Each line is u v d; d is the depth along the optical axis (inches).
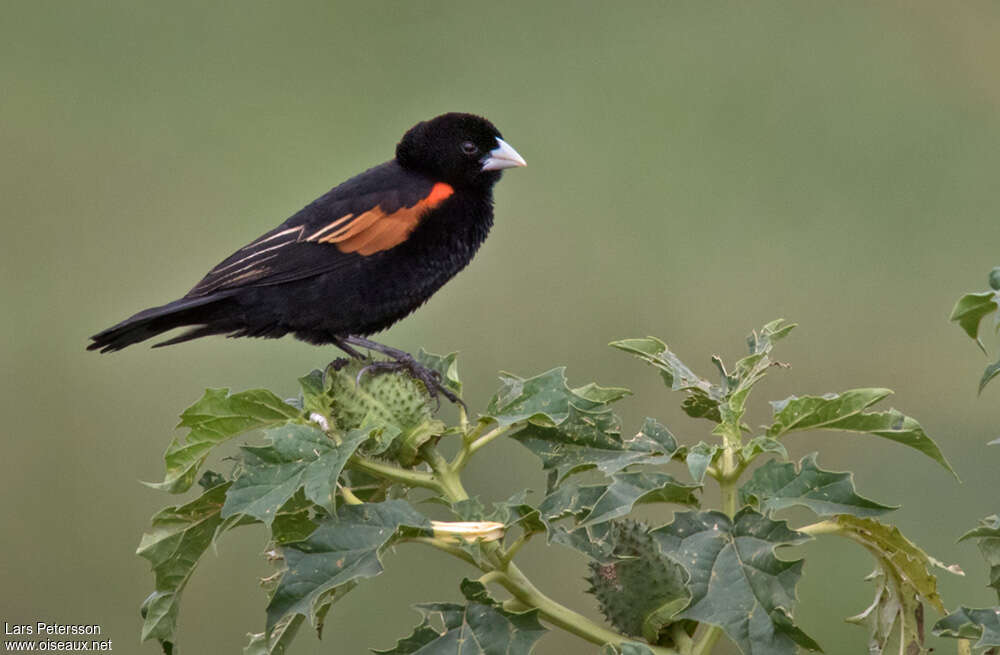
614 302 484.7
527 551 379.2
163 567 157.3
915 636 157.2
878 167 511.5
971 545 341.7
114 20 568.7
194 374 467.5
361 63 569.3
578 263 493.7
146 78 564.1
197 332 309.3
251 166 551.8
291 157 548.1
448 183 325.1
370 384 171.9
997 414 434.0
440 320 472.7
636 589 151.9
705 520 129.1
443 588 383.2
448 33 572.1
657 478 134.1
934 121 521.3
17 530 444.1
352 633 378.6
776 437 149.9
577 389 163.3
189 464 156.3
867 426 147.3
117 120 542.3
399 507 136.6
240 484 138.1
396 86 566.6
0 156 545.6
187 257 528.1
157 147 553.3
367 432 141.6
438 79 557.0
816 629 319.3
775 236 496.4
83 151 543.2
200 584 399.2
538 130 536.1
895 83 530.3
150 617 157.6
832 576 327.3
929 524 354.3
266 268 301.3
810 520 351.3
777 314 471.2
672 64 535.8
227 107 551.2
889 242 492.7
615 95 546.6
